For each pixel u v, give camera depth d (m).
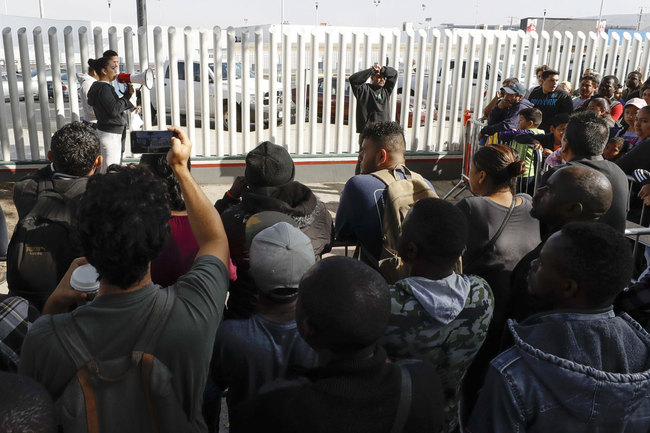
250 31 7.54
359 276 1.26
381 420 1.17
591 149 2.81
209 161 7.61
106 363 1.22
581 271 1.43
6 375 0.95
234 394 1.57
